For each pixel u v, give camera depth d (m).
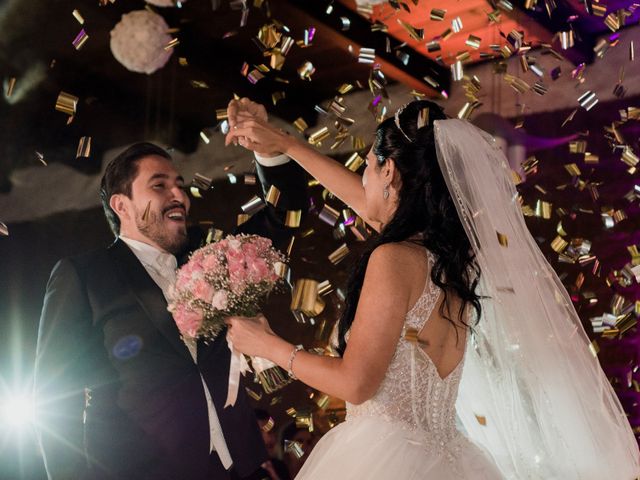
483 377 2.34
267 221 3.08
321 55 6.14
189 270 2.47
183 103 6.77
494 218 2.21
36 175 6.60
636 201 5.70
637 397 5.42
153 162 2.90
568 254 4.04
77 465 2.55
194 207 7.03
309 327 6.43
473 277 2.27
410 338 2.09
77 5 5.27
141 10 5.12
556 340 2.25
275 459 4.54
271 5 5.36
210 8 5.49
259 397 3.06
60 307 2.68
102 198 2.98
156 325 2.73
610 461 2.24
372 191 2.30
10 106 6.29
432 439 2.13
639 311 3.60
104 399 2.67
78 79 6.30
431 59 6.30
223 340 2.85
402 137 2.24
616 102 5.86
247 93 6.71
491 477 2.16
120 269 2.79
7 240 6.49
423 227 2.21
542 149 6.07
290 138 2.76
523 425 2.28
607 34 5.92
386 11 5.36
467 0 5.20
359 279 2.29
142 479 2.60
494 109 6.24
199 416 2.71
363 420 2.18
